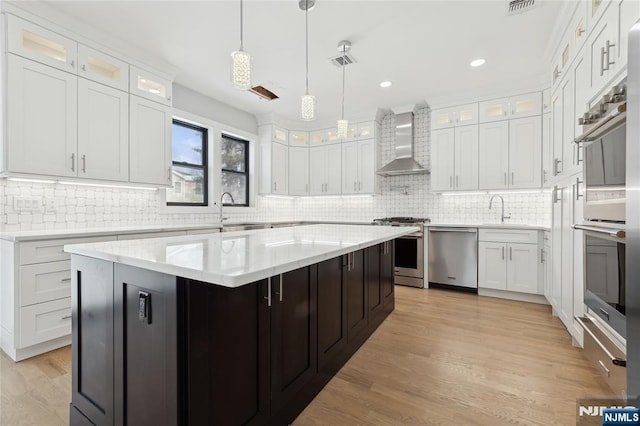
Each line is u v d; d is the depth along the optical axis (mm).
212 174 4098
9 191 2383
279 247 1407
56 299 2170
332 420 1479
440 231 3855
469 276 3678
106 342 1257
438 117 4102
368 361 2045
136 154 2934
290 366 1492
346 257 2066
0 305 2123
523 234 3340
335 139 5000
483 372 1889
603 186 1543
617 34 1507
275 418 1386
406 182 4723
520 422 1439
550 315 2908
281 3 2240
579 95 2043
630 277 1006
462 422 1445
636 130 970
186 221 3766
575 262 2119
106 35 2625
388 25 2506
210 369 1074
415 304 3254
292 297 1511
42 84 2314
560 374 1853
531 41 2723
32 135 2266
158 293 1059
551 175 2797
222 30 2578
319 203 5480
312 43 2770
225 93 3959
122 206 3121
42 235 2094
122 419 1191
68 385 1757
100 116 2664
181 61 3109
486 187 3785
